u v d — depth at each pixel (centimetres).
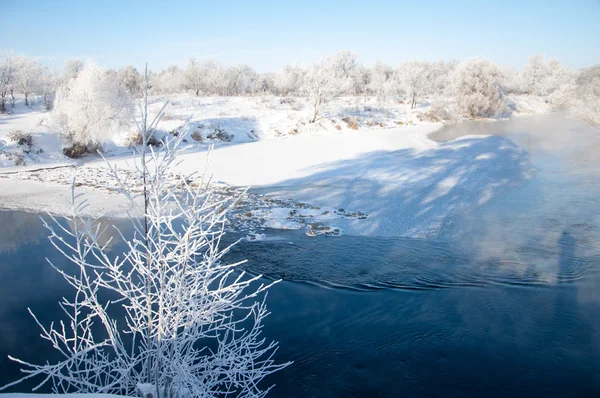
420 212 1559
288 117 4247
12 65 4519
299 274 1062
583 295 931
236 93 6744
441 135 3828
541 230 1345
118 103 2964
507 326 821
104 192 1852
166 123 3503
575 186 1880
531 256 1145
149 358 374
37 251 1215
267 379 677
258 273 1066
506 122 4956
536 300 915
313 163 2550
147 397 367
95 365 388
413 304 913
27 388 649
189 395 376
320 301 930
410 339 788
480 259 1135
